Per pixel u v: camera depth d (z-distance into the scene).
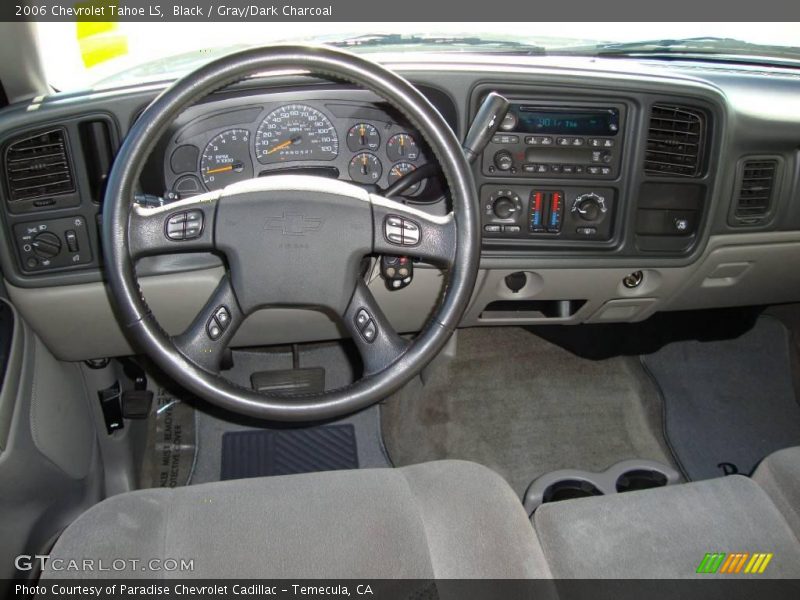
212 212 1.31
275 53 1.23
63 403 1.90
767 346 2.57
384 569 1.21
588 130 1.77
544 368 2.56
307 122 1.70
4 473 1.45
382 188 1.78
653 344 2.56
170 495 1.35
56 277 1.71
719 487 1.43
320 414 1.33
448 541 1.28
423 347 1.35
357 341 1.39
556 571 1.31
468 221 1.32
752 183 1.91
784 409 2.40
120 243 1.26
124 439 2.17
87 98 1.59
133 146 1.24
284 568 1.21
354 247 1.33
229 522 1.28
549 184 1.82
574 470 1.94
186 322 1.89
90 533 1.26
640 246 1.91
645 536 1.34
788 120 1.82
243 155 1.72
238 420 2.35
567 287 2.01
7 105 1.64
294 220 1.31
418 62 1.72
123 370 2.28
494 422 2.39
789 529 1.35
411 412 2.42
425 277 1.88
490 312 2.22
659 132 1.80
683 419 2.39
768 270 2.07
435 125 1.29
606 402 2.45
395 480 1.38
